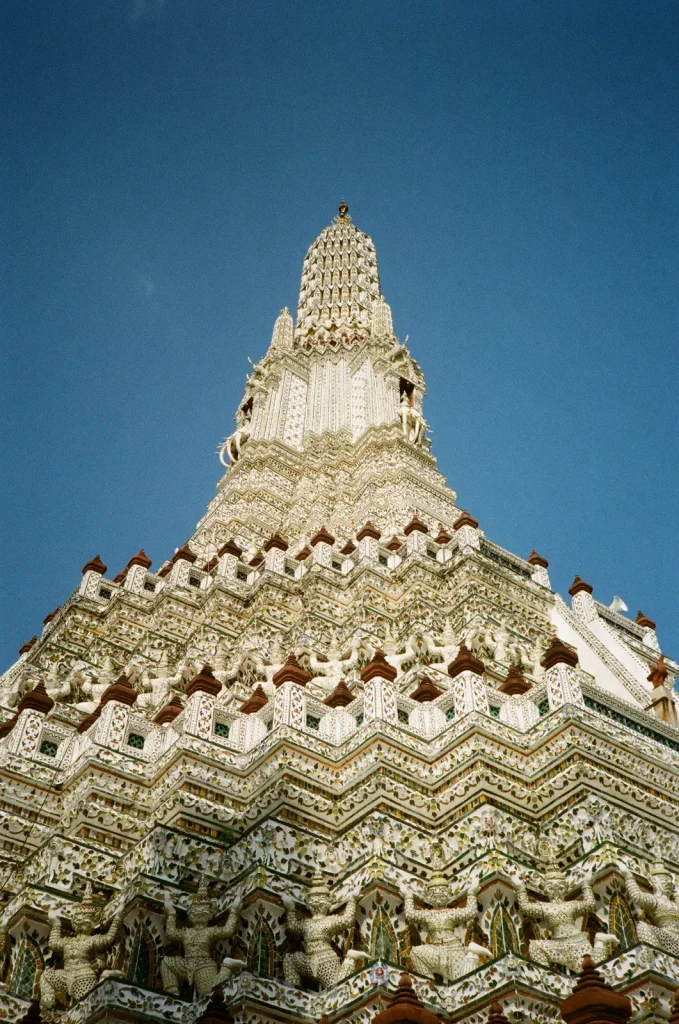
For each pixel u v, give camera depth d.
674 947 16.17
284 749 20.56
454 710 21.91
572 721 20.41
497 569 34.38
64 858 18.73
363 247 73.00
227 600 34.28
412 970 16.33
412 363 56.50
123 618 34.16
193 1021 15.58
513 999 15.28
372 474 44.94
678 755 21.42
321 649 31.58
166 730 22.22
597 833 18.42
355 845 18.92
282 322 61.50
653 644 40.44
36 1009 15.20
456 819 19.72
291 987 16.05
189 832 19.44
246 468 47.84
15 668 35.03
